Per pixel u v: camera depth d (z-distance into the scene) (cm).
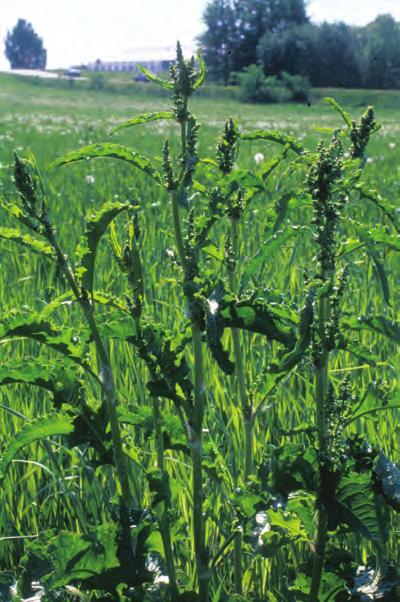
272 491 226
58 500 356
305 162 269
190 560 304
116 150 227
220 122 3522
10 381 238
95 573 234
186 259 231
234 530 239
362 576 258
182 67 225
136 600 241
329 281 212
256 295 234
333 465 225
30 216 210
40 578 246
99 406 249
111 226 219
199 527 237
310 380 404
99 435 247
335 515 222
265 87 6519
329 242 217
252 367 430
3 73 9350
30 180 209
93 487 342
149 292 543
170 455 352
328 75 7562
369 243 230
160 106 5762
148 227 768
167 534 238
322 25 7481
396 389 226
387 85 7612
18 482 353
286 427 387
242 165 1295
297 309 239
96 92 7969
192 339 238
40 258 643
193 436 231
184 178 228
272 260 622
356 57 7588
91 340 241
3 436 395
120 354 457
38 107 5350
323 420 228
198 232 234
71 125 3056
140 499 343
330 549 247
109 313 245
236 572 274
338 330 222
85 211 893
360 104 6188
